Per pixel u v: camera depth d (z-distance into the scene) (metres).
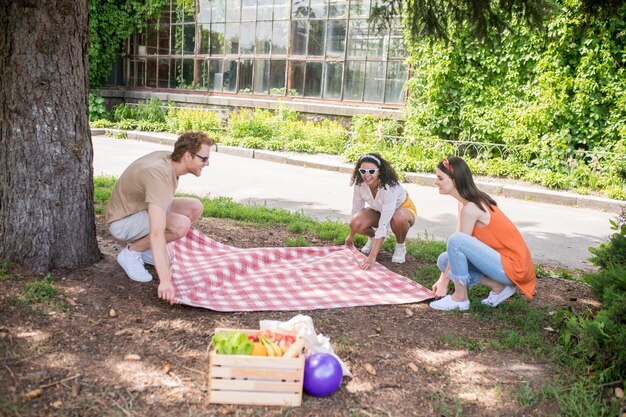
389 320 4.34
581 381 3.50
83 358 3.40
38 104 4.38
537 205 10.33
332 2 15.72
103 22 19.02
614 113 11.55
